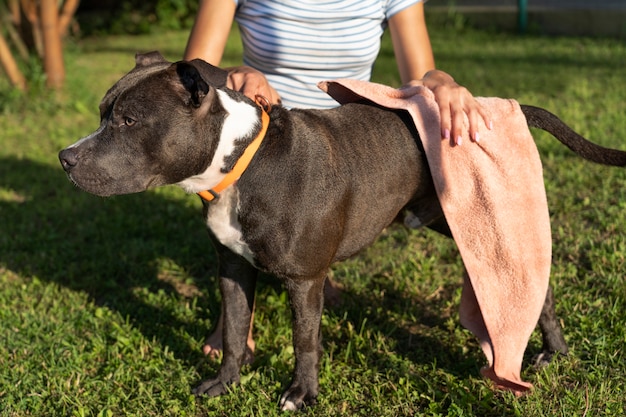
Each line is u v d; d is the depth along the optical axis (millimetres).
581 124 6738
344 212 3129
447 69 9539
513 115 3289
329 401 3355
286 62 3717
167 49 11945
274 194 2980
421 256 4629
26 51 9352
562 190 5418
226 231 3084
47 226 5398
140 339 3879
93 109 8516
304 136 3055
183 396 3424
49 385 3516
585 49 10586
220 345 3791
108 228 5328
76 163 2832
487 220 3203
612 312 3785
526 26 12258
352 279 4457
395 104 3254
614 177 5535
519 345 3186
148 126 2811
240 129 2938
